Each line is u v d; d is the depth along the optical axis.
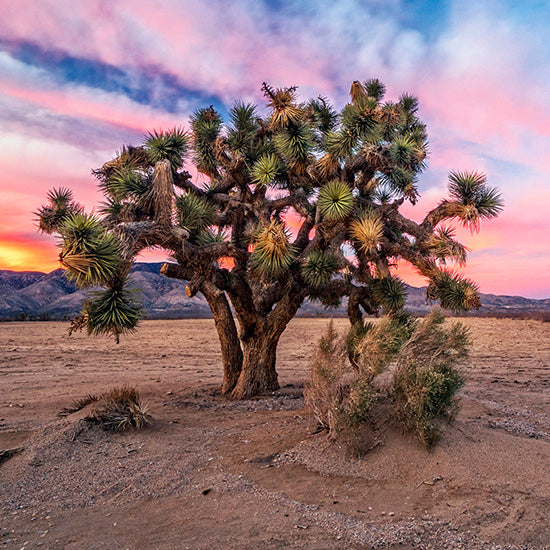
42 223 7.82
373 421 5.08
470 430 4.96
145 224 6.46
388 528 3.30
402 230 8.28
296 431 5.64
